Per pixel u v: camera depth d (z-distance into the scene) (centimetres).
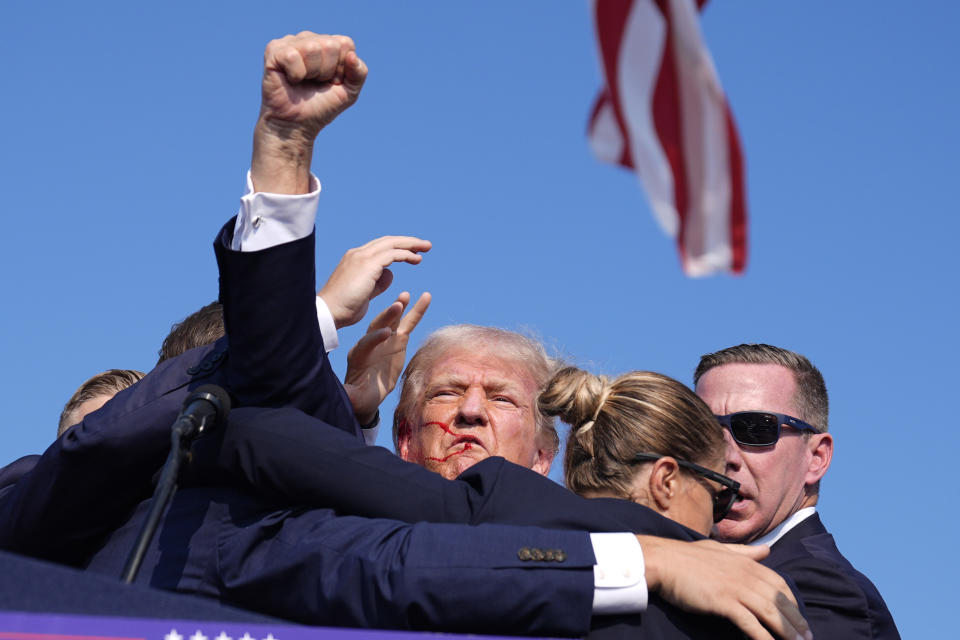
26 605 331
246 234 478
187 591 451
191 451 475
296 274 477
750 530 809
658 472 494
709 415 516
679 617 433
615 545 431
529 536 429
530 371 712
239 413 481
